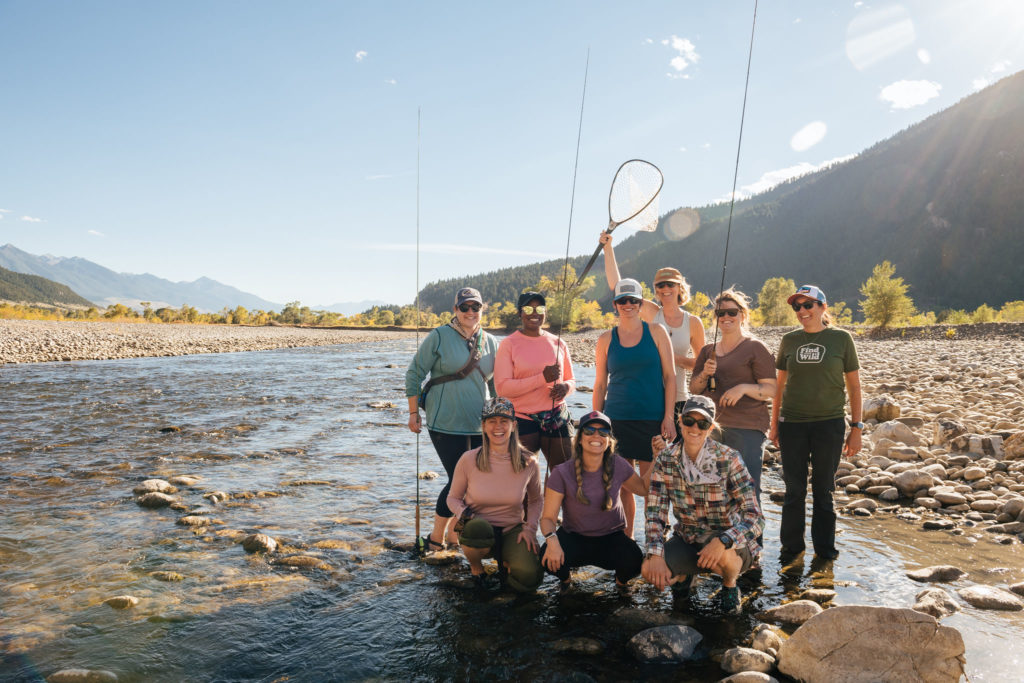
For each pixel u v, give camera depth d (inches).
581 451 145.4
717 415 165.6
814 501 165.3
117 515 202.1
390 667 113.0
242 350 1291.8
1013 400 364.8
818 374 161.8
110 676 107.3
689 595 145.2
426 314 4202.8
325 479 253.3
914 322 1834.4
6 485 238.1
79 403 464.1
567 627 129.8
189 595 143.2
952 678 103.9
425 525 197.2
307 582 151.8
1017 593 138.5
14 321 1729.8
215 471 265.1
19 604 137.2
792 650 111.0
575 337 1876.2
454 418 174.2
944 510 202.1
